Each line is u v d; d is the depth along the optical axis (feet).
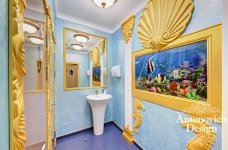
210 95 3.26
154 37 5.05
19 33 1.34
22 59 1.53
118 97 8.43
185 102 3.91
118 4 6.07
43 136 3.03
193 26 3.68
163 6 4.58
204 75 3.44
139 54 6.11
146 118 5.76
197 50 3.61
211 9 3.23
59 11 6.72
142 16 5.77
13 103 1.20
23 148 1.54
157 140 5.10
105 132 8.02
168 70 4.60
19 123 1.38
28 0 2.15
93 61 8.34
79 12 6.84
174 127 4.33
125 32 7.25
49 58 3.76
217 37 3.10
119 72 7.95
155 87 5.24
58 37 6.95
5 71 1.13
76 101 7.66
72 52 7.50
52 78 5.12
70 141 6.93
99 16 7.26
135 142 6.57
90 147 6.43
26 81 2.17
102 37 8.75
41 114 2.94
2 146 1.07
